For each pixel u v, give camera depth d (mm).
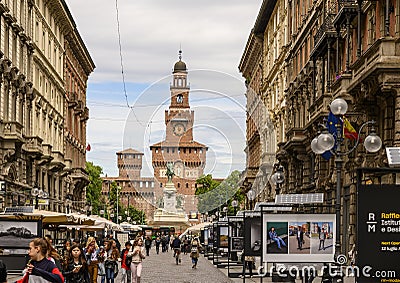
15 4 61906
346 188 45375
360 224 17094
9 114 59219
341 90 41750
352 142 42562
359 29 38688
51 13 82000
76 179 101250
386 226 17078
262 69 95000
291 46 70250
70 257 20938
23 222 36938
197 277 42781
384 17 36594
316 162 54594
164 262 65688
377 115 37188
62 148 91188
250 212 35812
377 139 23172
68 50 97438
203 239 89250
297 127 63781
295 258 26609
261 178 46219
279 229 26656
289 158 66250
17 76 61312
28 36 66438
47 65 78875
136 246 32094
